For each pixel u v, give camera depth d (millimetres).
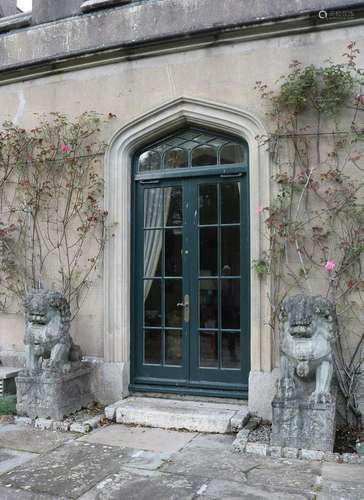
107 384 5227
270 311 4664
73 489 3350
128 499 3191
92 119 5453
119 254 5309
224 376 5012
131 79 5363
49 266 5633
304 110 4664
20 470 3670
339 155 4566
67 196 5562
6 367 5727
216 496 3205
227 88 4973
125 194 5371
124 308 5281
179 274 5266
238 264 5027
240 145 5109
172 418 4586
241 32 4867
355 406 4379
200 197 5203
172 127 5285
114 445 4168
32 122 5824
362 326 4418
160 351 5289
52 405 4691
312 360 3898
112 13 5492
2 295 5895
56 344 4820
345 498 3154
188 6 5156
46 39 5812
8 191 5883
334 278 4473
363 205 4469
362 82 4480
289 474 3521
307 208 4629
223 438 4309
